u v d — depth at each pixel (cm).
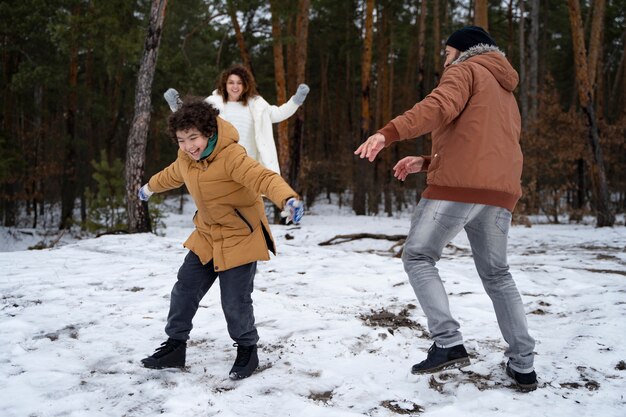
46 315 411
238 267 286
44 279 544
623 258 778
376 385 281
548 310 452
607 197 1445
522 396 268
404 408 256
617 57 3938
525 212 1798
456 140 266
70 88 2275
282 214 247
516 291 278
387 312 426
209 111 264
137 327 382
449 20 3111
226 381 285
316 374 295
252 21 2369
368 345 344
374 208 2533
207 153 268
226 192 274
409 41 3144
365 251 969
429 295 275
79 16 1777
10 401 259
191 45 2591
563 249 955
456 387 279
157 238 869
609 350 333
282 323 387
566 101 3816
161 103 2612
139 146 1010
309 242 1098
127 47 1745
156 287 504
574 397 267
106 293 482
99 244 805
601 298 475
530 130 1911
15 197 2242
